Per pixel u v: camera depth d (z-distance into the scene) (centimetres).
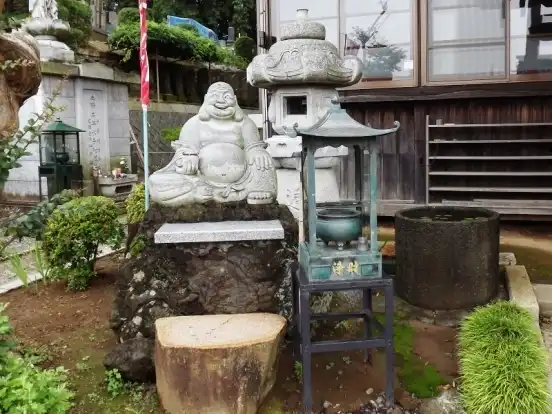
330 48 488
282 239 361
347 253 303
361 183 334
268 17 812
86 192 933
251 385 292
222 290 347
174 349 287
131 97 1448
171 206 384
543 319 428
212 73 1770
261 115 778
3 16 392
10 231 326
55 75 889
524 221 773
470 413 292
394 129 295
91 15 1553
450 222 431
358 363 354
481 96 738
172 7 2017
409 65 774
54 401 246
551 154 754
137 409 304
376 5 781
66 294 504
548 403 286
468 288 432
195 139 398
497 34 744
